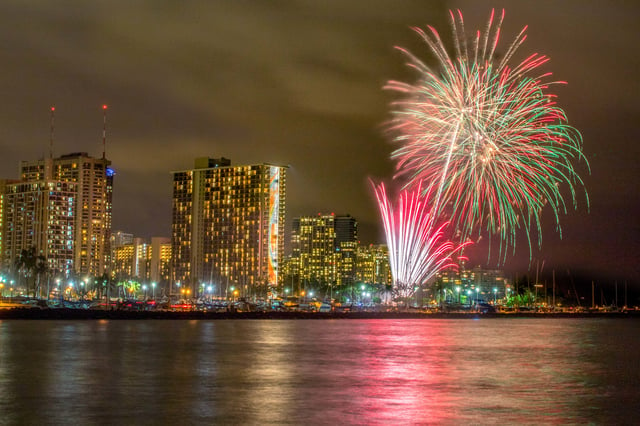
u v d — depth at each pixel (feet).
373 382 246.68
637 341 498.69
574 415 185.47
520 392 226.17
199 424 169.27
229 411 185.98
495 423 173.78
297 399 206.80
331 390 226.17
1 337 451.12
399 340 467.93
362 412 186.09
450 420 176.55
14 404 194.59
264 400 204.54
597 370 296.10
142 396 209.67
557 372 286.05
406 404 199.52
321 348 392.06
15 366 285.43
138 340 433.89
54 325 621.72
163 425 168.04
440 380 254.27
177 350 365.61
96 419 174.40
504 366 306.96
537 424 173.58
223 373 268.82
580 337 549.13
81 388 225.35
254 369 283.59
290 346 405.18
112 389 223.51
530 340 495.82
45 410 185.88
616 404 203.82
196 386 232.32
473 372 281.74
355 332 565.53
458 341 468.75
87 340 428.56
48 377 251.80
